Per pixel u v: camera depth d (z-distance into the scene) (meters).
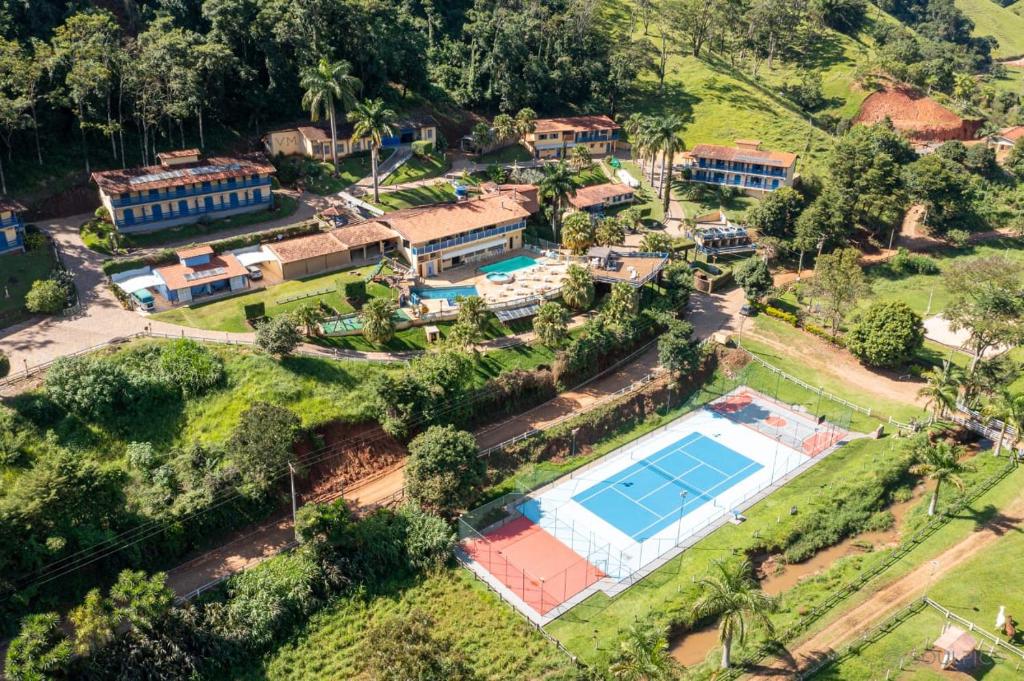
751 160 175.62
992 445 107.19
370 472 96.44
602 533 91.69
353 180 155.38
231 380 97.75
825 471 102.62
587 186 176.25
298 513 82.44
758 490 99.25
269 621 75.50
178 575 80.25
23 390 90.19
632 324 122.81
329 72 146.88
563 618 79.38
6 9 146.75
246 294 116.88
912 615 79.81
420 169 163.62
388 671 62.94
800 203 168.75
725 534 91.19
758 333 132.62
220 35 157.00
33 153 133.25
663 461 105.31
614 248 143.12
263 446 84.50
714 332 131.88
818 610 80.19
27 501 72.81
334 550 82.75
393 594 81.94
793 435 110.62
